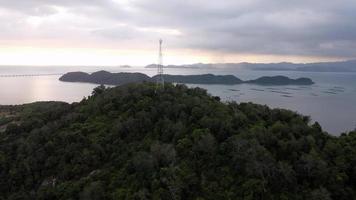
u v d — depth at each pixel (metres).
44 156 64.44
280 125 61.06
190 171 52.03
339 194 49.06
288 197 47.78
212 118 62.34
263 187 47.62
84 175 58.41
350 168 52.31
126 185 52.50
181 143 56.81
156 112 68.00
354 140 59.94
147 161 53.53
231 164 52.31
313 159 50.97
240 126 61.34
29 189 59.97
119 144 62.19
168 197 48.31
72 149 63.38
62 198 53.97
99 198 51.00
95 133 67.12
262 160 51.00
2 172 64.38
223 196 48.16
